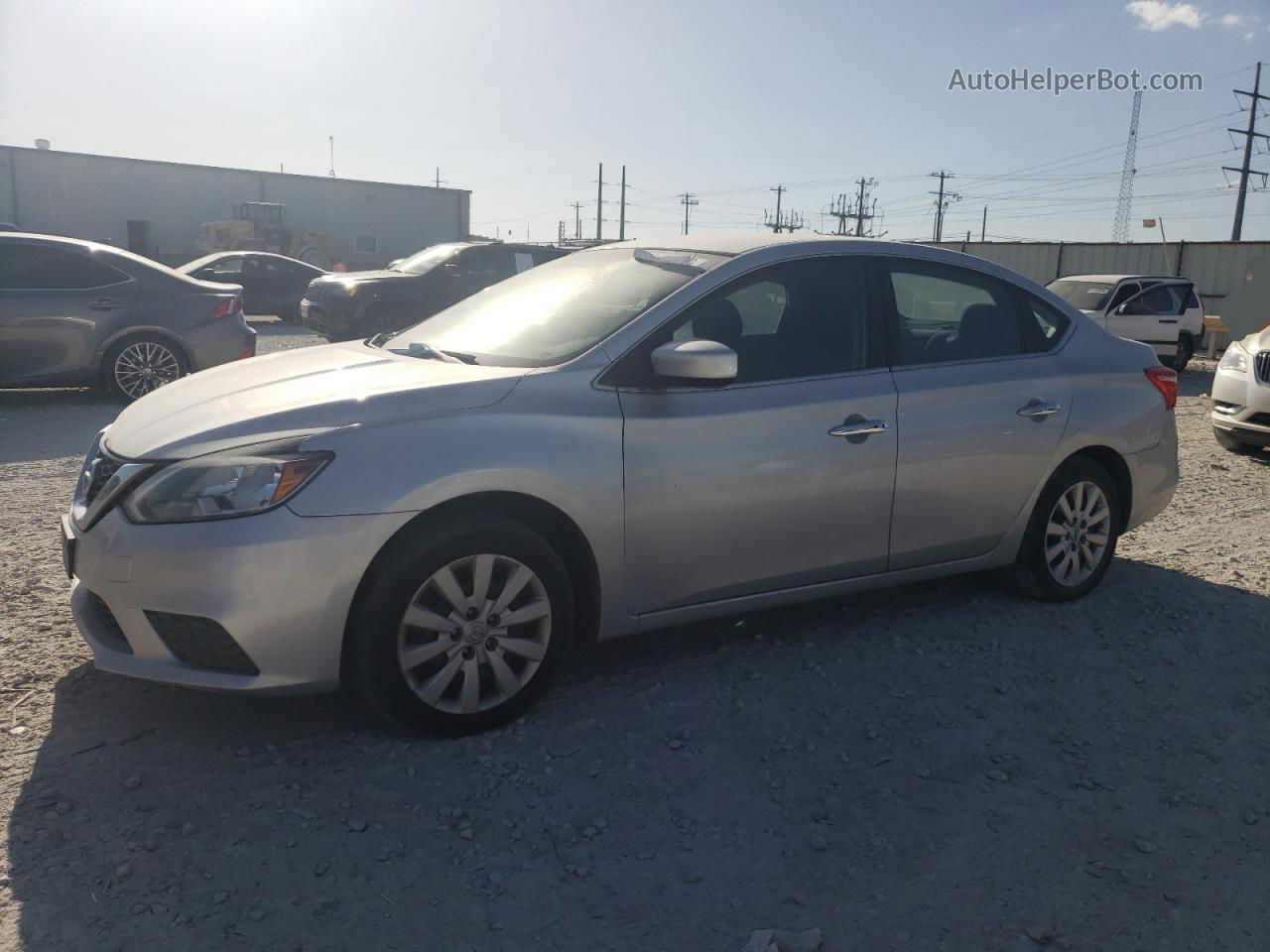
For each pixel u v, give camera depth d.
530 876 2.56
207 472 2.91
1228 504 6.83
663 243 4.20
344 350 4.14
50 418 8.64
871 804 2.95
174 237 35.91
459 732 3.21
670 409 3.45
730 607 3.73
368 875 2.54
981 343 4.31
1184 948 2.36
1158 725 3.51
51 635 3.89
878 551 3.98
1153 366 4.82
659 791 2.97
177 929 2.31
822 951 2.32
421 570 3.03
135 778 2.90
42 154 33.19
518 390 3.25
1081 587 4.66
